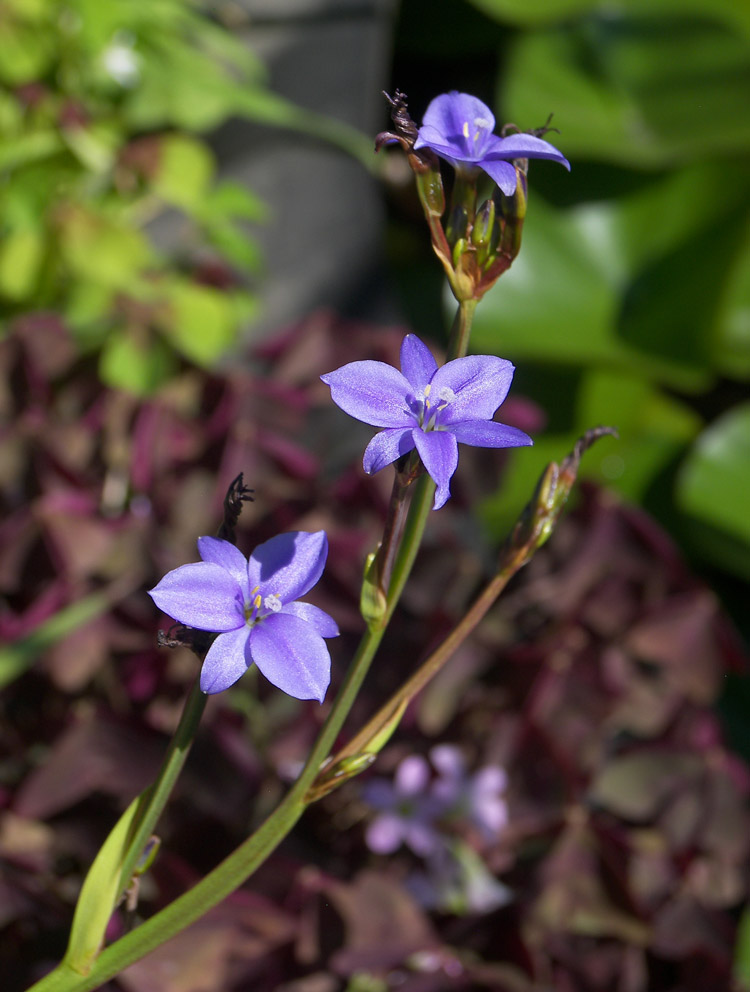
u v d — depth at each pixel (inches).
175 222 31.2
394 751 19.8
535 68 42.1
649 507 41.3
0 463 20.9
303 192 33.6
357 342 24.4
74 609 18.4
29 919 18.1
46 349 22.8
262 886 18.0
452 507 22.7
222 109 27.6
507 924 18.8
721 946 20.2
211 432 21.9
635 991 19.9
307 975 17.3
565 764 19.3
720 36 42.6
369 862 20.1
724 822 20.9
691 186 42.0
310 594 19.9
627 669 21.6
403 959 17.1
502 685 20.5
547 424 41.5
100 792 19.2
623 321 41.2
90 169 26.5
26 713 20.9
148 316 24.4
